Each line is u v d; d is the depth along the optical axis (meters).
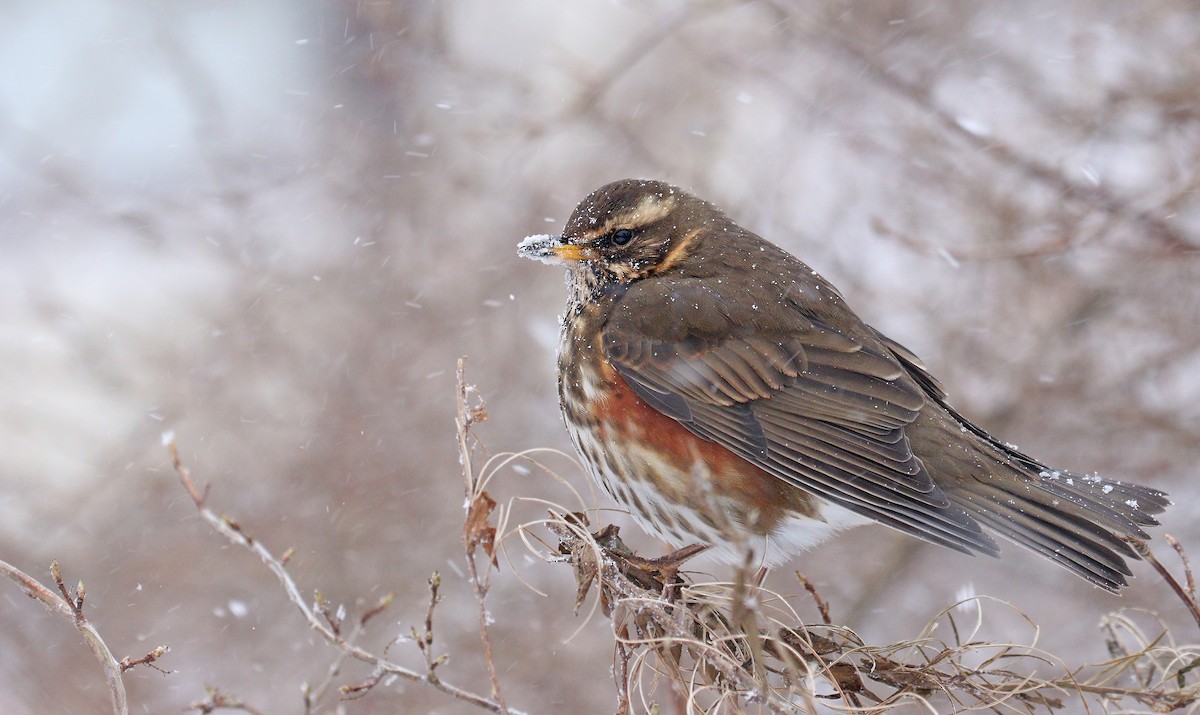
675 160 16.75
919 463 8.95
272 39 21.86
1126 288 14.09
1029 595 14.59
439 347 16.28
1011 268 14.62
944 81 15.59
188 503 15.05
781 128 16.67
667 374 9.44
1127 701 9.83
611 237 10.04
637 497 9.56
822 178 16.05
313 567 14.73
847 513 9.16
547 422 15.95
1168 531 14.10
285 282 16.72
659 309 9.62
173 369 15.99
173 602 14.59
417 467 15.38
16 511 15.12
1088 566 8.33
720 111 17.02
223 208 17.36
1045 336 14.46
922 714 8.23
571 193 16.92
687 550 9.45
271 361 16.12
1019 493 8.87
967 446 9.20
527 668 14.05
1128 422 14.19
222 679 14.08
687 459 9.29
